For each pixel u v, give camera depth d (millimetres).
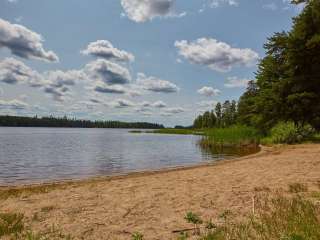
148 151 40875
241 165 18375
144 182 13633
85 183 15258
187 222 7273
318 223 6156
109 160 30453
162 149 44188
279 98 27672
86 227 7043
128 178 16453
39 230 6836
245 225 6496
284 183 11547
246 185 11602
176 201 9406
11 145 51656
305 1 26000
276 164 17516
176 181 13477
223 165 19578
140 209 8570
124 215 7996
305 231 5770
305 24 25547
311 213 6754
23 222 7383
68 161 29547
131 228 6949
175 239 6219
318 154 21359
